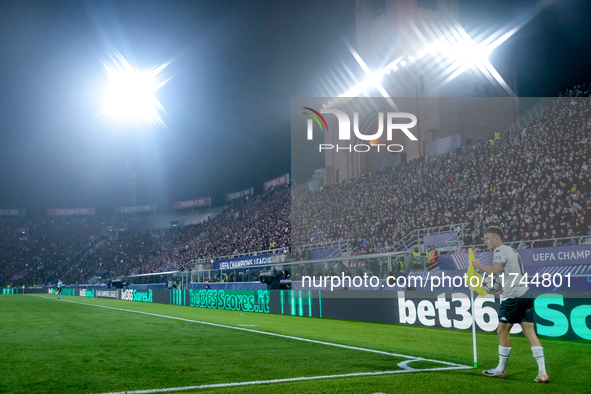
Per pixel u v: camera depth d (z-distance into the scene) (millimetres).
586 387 5484
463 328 11797
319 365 7074
